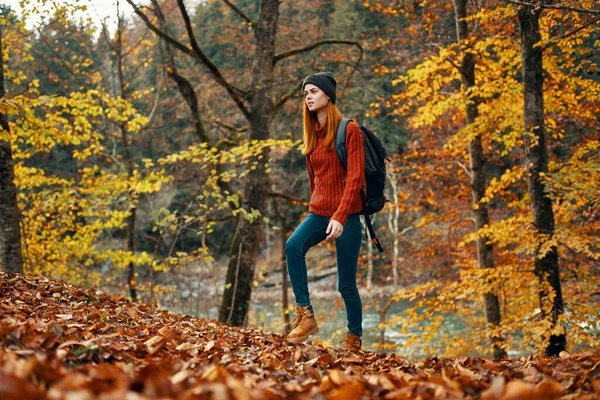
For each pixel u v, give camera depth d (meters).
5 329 2.35
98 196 11.35
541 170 8.55
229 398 1.57
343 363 3.12
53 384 1.66
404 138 26.38
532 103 8.52
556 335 8.18
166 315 4.84
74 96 9.45
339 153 3.82
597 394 2.00
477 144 11.73
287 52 10.90
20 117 7.93
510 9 8.15
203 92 17.58
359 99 19.36
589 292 8.62
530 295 8.98
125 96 14.27
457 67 10.23
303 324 3.92
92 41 15.41
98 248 17.02
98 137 10.42
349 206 3.76
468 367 3.04
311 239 3.98
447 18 12.72
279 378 2.37
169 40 9.73
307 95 3.92
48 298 4.20
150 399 1.49
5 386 1.30
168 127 23.61
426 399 1.91
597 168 8.02
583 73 10.06
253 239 10.28
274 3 10.73
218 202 8.97
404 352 12.91
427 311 10.54
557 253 8.63
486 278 9.23
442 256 16.28
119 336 2.91
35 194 10.61
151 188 10.75
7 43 9.68
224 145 11.29
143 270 21.64
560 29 8.65
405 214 21.30
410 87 10.69
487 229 9.06
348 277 4.02
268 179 10.55
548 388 1.74
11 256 7.26
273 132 18.78
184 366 2.23
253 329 4.57
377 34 13.83
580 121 10.96
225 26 18.17
